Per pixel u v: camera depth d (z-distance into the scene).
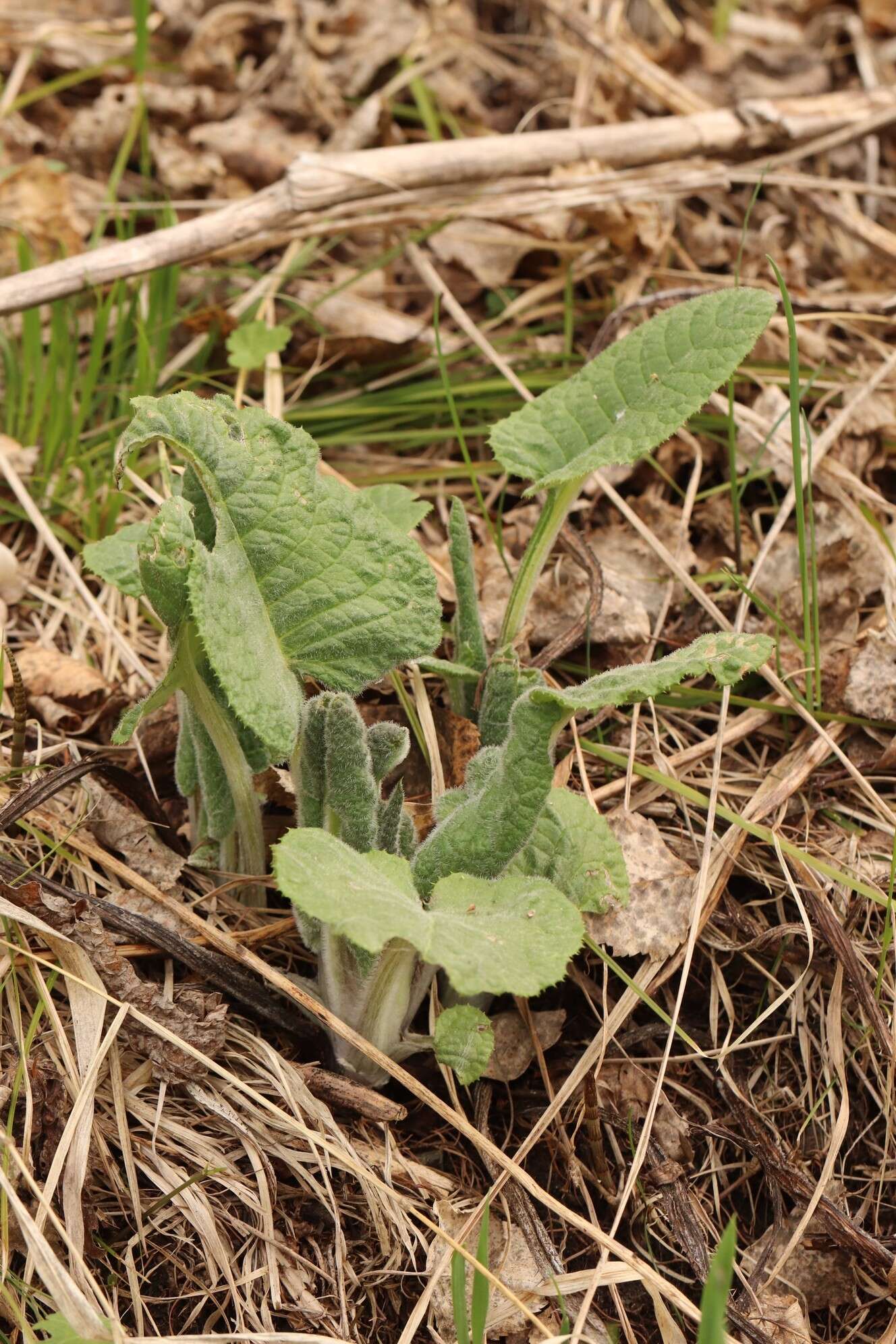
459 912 1.50
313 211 1.80
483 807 1.52
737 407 1.78
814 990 1.61
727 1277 1.43
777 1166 1.57
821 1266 1.57
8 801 1.57
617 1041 1.60
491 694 1.60
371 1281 1.54
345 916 1.46
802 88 2.14
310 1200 1.55
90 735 1.67
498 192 1.83
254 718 1.49
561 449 1.58
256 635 1.52
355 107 1.97
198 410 1.52
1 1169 1.51
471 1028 1.53
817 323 1.84
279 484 1.53
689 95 1.96
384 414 1.81
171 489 1.58
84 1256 1.53
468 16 2.14
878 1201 1.58
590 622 1.69
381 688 1.67
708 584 1.74
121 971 1.55
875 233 1.89
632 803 1.65
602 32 2.01
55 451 1.77
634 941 1.60
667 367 1.57
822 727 1.68
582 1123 1.58
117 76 1.99
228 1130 1.55
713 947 1.62
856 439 1.78
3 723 1.64
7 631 1.71
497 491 1.79
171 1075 1.55
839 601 1.72
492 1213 1.56
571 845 1.58
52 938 1.56
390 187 1.81
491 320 1.86
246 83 1.99
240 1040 1.57
